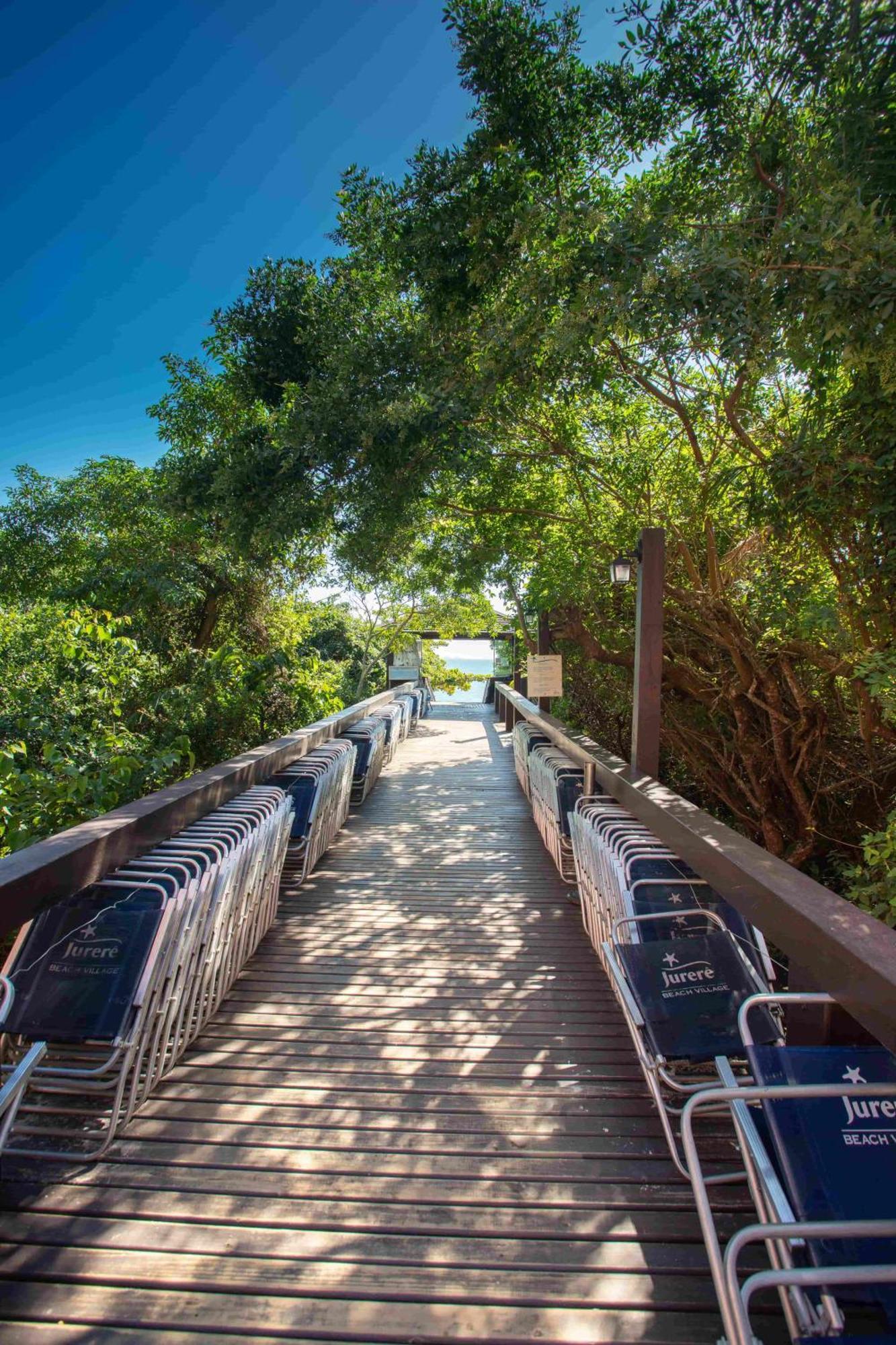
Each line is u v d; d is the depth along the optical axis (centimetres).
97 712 557
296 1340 145
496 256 436
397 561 713
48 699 530
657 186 416
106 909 227
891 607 403
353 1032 274
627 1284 159
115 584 1048
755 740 625
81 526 1176
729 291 313
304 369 670
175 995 240
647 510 574
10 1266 161
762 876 216
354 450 513
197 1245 168
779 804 649
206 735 743
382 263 555
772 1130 144
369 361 516
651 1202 185
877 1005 144
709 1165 198
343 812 601
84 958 214
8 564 1158
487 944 365
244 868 311
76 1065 233
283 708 868
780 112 365
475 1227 175
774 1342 145
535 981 322
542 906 424
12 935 366
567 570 607
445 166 450
